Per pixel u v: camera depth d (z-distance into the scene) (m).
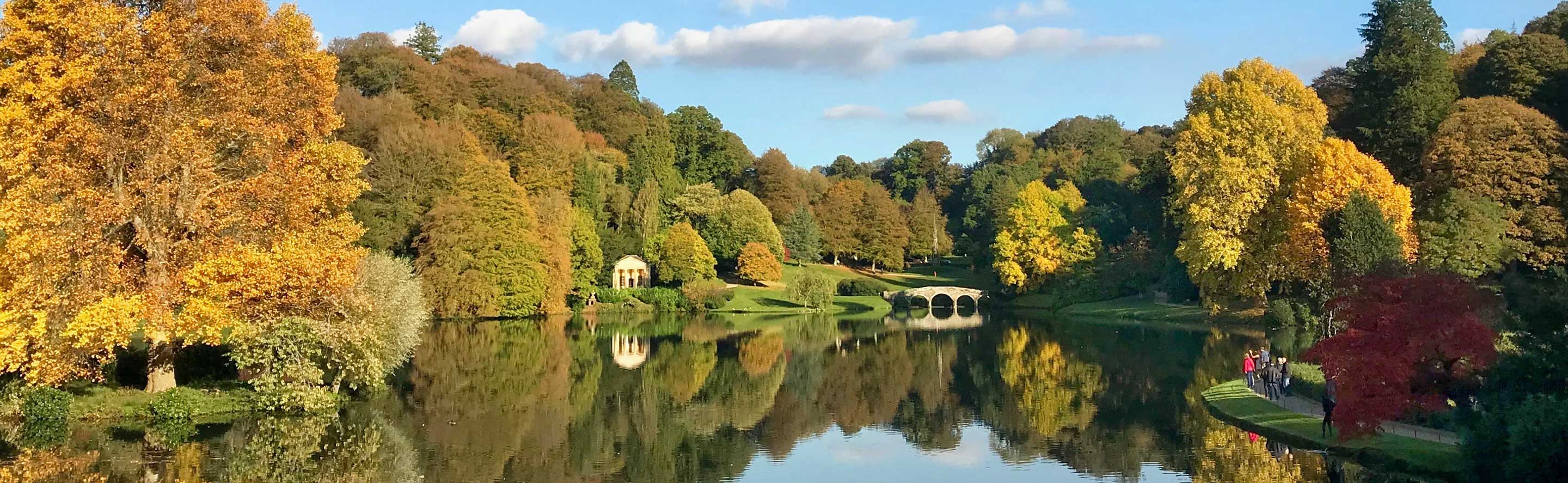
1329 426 27.45
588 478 25.02
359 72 103.25
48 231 26.00
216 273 27.91
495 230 77.06
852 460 27.70
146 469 23.83
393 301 36.28
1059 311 89.50
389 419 31.64
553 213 86.81
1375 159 63.34
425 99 104.50
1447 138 59.91
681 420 34.06
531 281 77.81
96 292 27.20
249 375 33.12
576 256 91.88
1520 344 23.58
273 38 29.89
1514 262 58.44
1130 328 69.38
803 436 31.45
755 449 29.33
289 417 31.11
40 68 26.00
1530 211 58.41
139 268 29.20
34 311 26.58
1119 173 124.31
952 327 77.94
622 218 107.75
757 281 115.94
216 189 29.23
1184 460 26.19
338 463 25.17
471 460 26.22
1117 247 96.44
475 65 120.00
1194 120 62.25
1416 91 65.56
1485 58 70.12
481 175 77.81
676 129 143.25
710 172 145.00
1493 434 20.48
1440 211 56.78
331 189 31.61
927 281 127.19
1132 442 28.98
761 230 118.00
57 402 29.08
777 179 137.50
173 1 28.06
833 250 133.75
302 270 29.03
